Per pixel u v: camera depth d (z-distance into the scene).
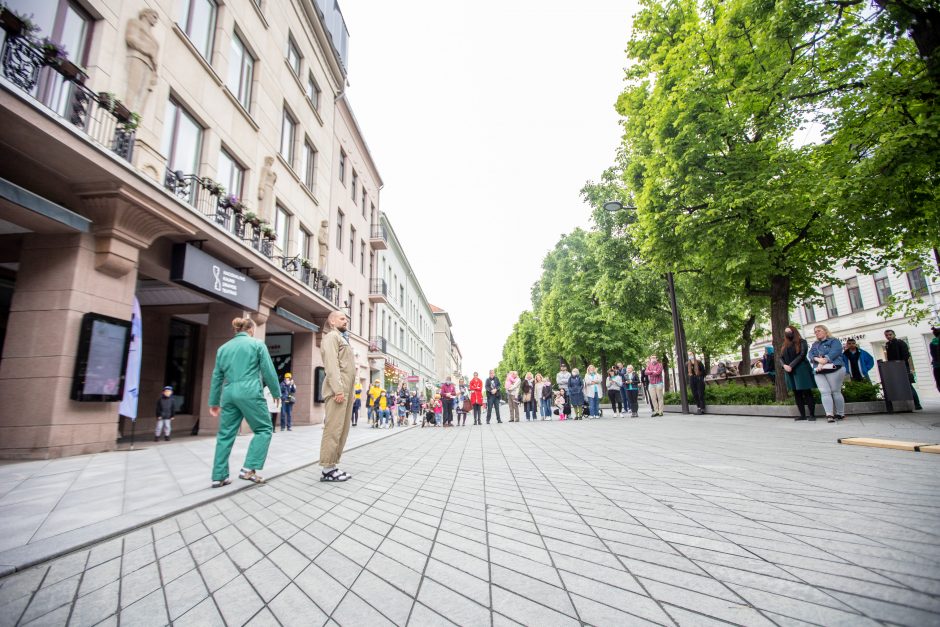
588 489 4.04
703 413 14.28
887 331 10.94
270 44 15.52
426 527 3.14
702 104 10.71
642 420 13.32
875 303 24.06
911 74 8.73
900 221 9.86
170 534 3.19
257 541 2.99
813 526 2.63
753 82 10.52
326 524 3.34
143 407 14.12
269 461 6.91
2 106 5.89
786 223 10.95
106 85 8.58
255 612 1.99
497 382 17.75
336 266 21.88
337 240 22.27
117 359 8.27
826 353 8.64
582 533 2.81
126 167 7.80
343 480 5.17
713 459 5.18
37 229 7.63
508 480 4.71
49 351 7.47
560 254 32.38
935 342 10.15
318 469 6.16
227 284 11.44
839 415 8.59
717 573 2.10
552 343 33.28
